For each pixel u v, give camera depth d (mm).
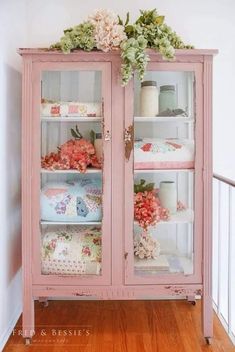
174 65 1932
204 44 2480
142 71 1837
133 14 2461
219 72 2486
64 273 1990
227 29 2479
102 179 1959
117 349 1924
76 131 1993
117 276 1979
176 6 2465
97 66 1920
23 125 1935
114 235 1968
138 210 1992
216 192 2561
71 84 1963
